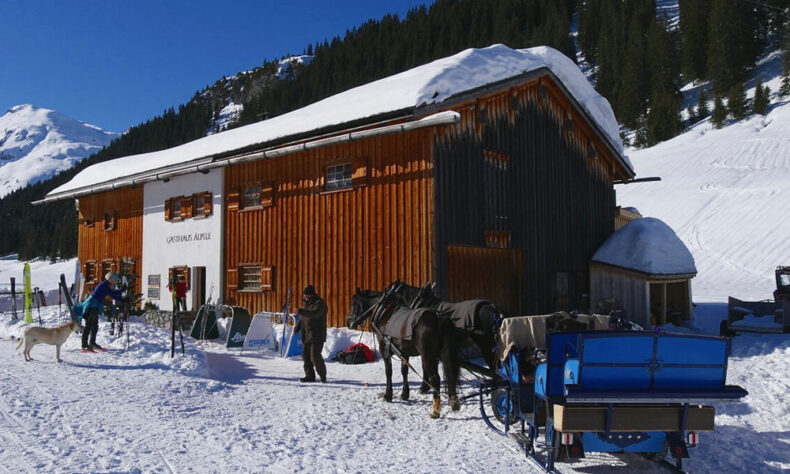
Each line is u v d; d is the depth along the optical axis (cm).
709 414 568
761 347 1284
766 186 4884
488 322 848
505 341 730
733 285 2983
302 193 1639
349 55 18862
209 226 1931
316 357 1080
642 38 14688
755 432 737
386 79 1812
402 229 1382
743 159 6353
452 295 1366
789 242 3559
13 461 575
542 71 1714
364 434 736
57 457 591
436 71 1420
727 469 625
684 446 566
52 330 1170
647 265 1762
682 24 15012
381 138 1447
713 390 571
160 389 942
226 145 1933
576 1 19225
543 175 1755
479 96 1456
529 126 1712
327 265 1550
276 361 1335
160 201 2153
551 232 1759
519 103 1670
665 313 1853
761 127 8400
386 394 923
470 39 17062
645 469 614
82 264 2572
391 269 1398
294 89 18538
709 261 3591
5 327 1748
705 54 13600
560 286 1778
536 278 1661
